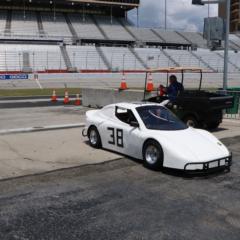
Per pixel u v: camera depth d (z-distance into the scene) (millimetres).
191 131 9625
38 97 30531
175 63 68062
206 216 6379
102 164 9672
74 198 7207
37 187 7855
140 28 79438
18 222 6082
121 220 6180
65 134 13656
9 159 10078
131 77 57531
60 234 5668
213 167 8656
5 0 70562
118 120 10594
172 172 8969
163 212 6535
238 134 13781
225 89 18469
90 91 22719
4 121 17047
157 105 10586
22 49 61312
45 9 74438
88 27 73875
